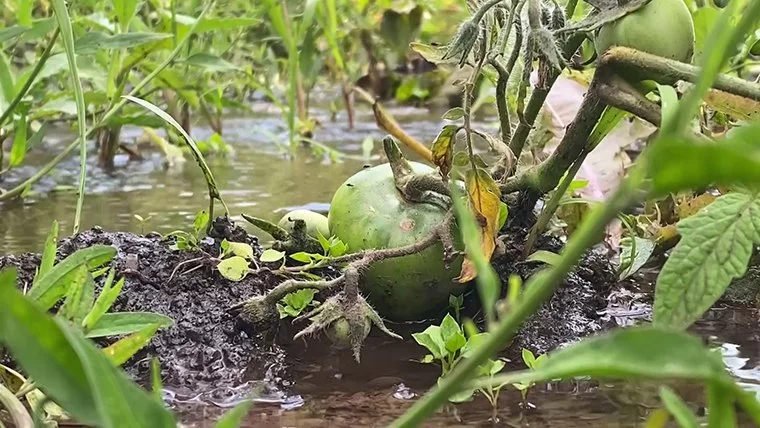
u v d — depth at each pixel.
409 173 1.27
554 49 1.09
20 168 2.40
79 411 0.54
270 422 0.99
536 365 1.00
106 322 0.84
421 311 1.27
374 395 1.07
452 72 3.28
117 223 1.83
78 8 2.52
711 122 1.59
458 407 1.02
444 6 3.27
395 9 3.19
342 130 2.99
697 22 1.49
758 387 1.05
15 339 0.52
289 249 1.35
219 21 1.96
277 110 3.29
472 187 1.12
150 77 1.96
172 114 2.62
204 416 1.01
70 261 0.86
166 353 1.13
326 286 1.18
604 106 1.15
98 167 2.45
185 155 2.64
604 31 1.11
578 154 1.24
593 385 1.09
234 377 1.11
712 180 0.42
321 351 1.19
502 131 1.33
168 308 1.21
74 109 2.09
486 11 1.13
